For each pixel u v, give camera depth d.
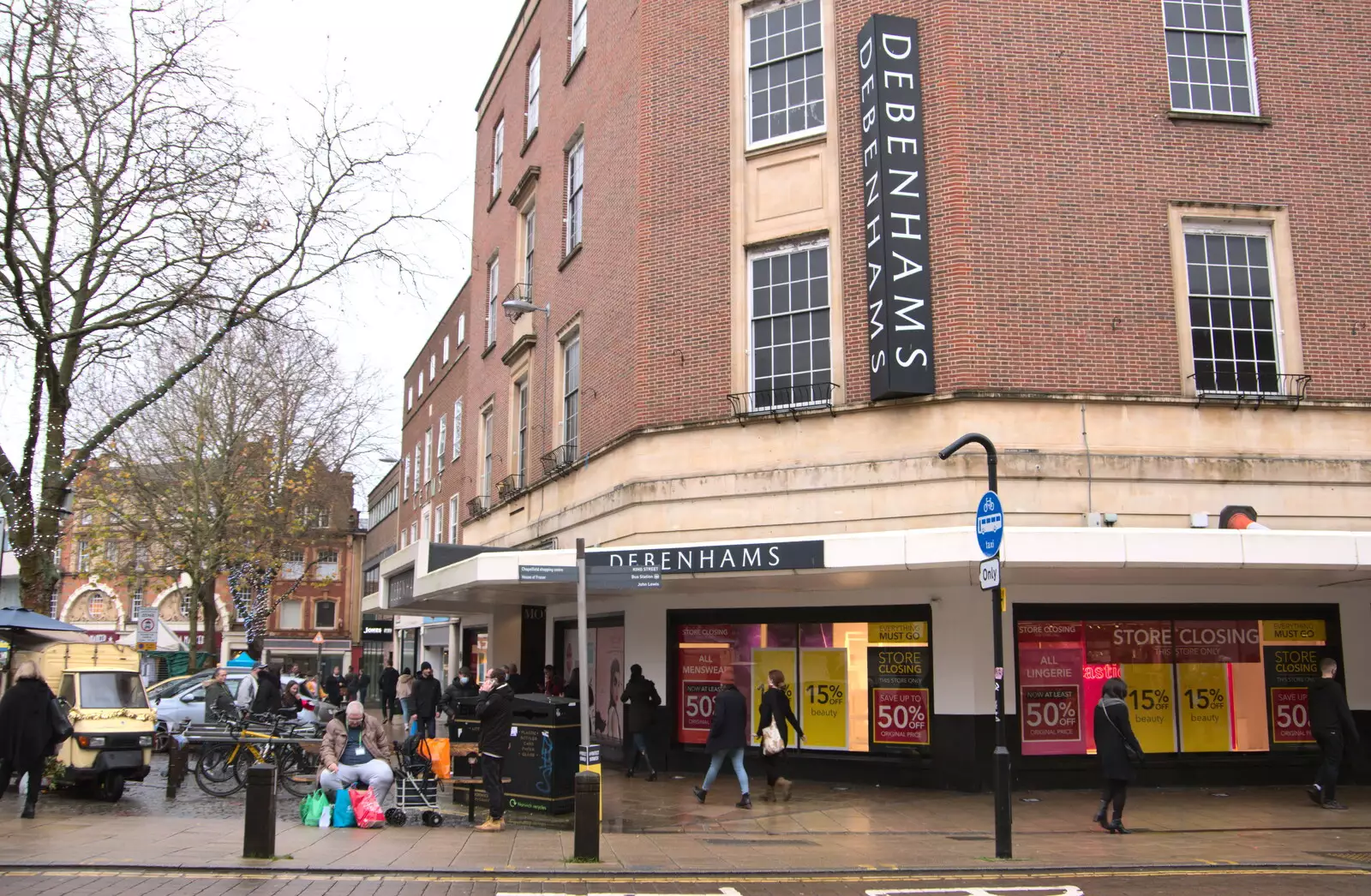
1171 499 13.78
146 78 14.07
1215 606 14.61
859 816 11.83
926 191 14.41
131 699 13.80
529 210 25.11
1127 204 14.55
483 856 9.17
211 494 32.44
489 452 27.81
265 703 17.08
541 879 8.31
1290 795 13.48
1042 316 14.06
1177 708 14.38
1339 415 14.46
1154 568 12.51
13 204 13.27
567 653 20.56
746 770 15.55
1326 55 15.53
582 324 19.70
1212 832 10.81
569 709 11.57
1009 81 14.60
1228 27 15.48
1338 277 14.90
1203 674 14.52
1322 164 15.19
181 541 33.56
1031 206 14.32
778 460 14.96
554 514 20.19
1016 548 11.89
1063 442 13.77
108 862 8.45
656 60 17.27
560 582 14.74
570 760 11.41
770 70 16.34
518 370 24.17
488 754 10.80
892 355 13.88
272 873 8.26
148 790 14.40
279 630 66.38
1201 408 14.16
